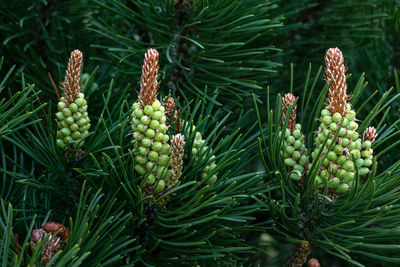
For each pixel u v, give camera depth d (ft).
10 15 2.09
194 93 1.93
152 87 1.59
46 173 1.74
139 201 1.62
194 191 1.69
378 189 1.66
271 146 1.64
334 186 1.62
